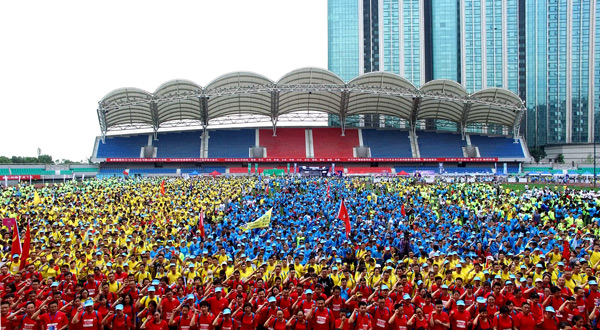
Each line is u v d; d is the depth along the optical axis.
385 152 89.38
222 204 33.00
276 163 87.31
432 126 98.56
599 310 10.42
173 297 10.88
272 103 81.94
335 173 75.12
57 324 10.08
